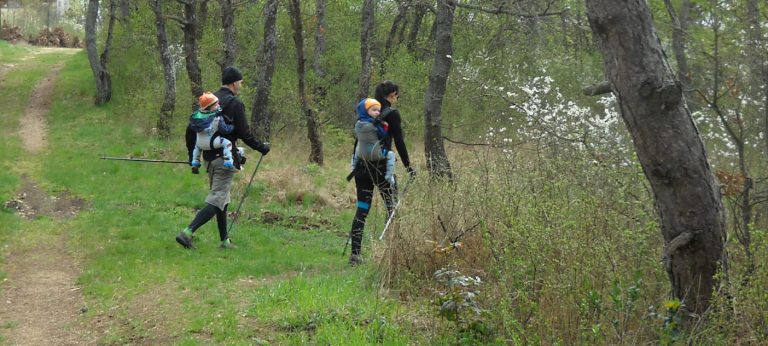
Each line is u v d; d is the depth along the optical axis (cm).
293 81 2144
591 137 799
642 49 429
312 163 1622
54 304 694
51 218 1103
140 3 2261
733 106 606
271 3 1898
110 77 2444
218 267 783
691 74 619
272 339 542
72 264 845
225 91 891
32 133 1969
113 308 657
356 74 2361
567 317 472
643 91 429
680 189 439
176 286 705
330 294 627
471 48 1603
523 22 1215
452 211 688
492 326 490
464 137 1550
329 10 2434
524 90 1256
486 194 670
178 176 1403
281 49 2328
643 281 484
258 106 1895
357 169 795
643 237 505
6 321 644
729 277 454
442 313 492
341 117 2269
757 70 582
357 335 523
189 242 872
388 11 2512
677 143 433
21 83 2766
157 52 2292
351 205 1296
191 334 565
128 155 1645
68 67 3114
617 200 554
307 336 542
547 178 637
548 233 516
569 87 1370
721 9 586
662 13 627
